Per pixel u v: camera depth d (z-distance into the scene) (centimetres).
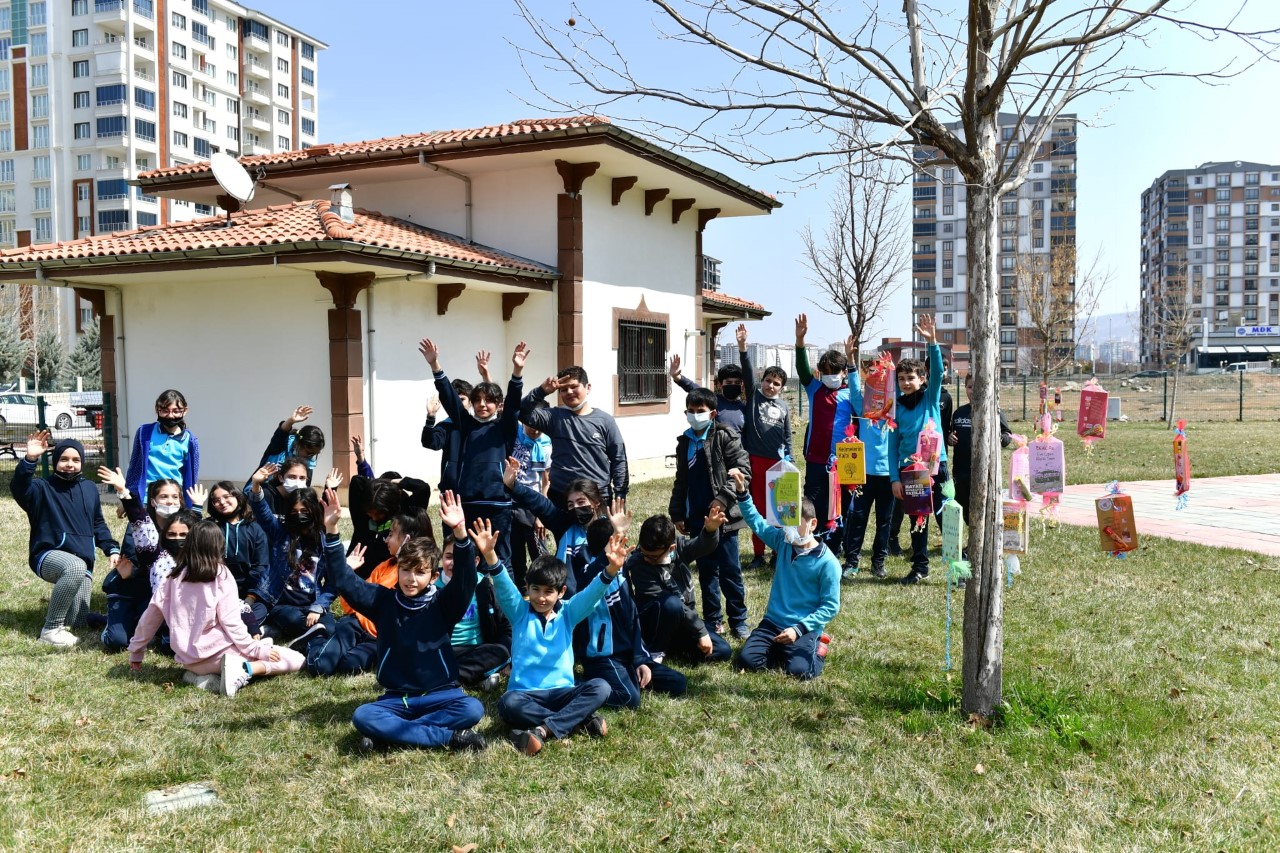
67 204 6109
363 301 1135
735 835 337
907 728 433
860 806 359
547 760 402
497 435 618
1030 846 328
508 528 618
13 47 6059
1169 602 671
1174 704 462
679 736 429
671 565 541
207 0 6550
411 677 427
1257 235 11900
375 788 376
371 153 1309
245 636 507
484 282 1213
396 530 527
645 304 1512
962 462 817
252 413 1181
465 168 1336
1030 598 684
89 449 1852
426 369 1230
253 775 390
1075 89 432
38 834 336
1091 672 513
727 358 3312
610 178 1395
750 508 550
